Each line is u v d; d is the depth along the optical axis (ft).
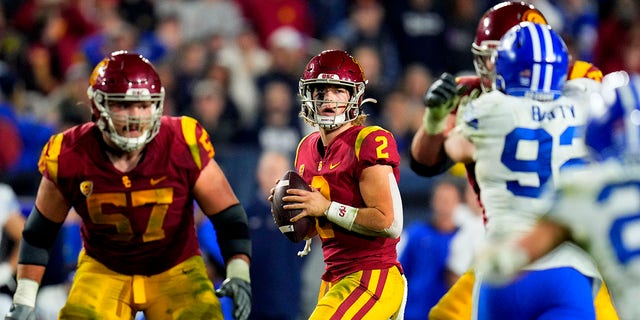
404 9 146.41
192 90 128.16
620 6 147.64
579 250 50.60
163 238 58.03
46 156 56.80
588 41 158.81
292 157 116.06
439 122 62.75
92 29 142.10
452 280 93.50
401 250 95.86
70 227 90.74
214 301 58.44
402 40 145.28
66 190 57.06
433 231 95.50
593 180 43.73
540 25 54.85
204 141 58.29
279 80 130.41
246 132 125.59
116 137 55.31
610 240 43.24
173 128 57.82
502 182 52.90
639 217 42.93
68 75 132.05
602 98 44.78
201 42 133.80
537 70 53.26
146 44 140.46
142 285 58.44
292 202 57.11
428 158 64.80
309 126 129.70
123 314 58.39
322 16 154.81
